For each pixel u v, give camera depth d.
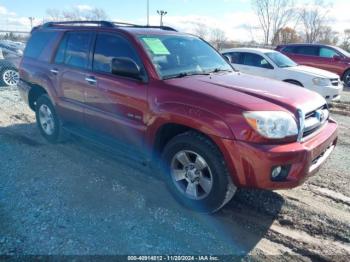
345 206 3.72
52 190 3.89
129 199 3.74
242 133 3.02
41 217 3.36
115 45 4.16
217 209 3.44
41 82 5.25
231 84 3.67
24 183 4.05
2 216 3.36
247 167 3.05
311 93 3.79
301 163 3.08
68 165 4.59
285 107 3.20
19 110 7.62
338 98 9.16
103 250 2.92
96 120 4.41
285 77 9.09
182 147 3.49
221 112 3.12
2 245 2.93
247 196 3.88
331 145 3.87
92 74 4.33
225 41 38.31
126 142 4.13
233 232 3.24
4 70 10.80
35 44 5.62
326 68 13.28
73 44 4.77
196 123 3.22
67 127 5.04
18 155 4.91
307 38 40.97
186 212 3.54
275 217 3.49
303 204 3.74
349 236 3.20
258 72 9.52
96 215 3.42
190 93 3.38
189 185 3.56
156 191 3.95
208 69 4.24
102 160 4.78
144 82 3.73
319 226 3.35
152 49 3.92
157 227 3.27
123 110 3.96
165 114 3.45
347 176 4.46
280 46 14.42
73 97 4.71
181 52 4.22
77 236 3.09
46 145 5.36
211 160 3.26
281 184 3.08
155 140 3.69
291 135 3.09
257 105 3.12
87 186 4.01
